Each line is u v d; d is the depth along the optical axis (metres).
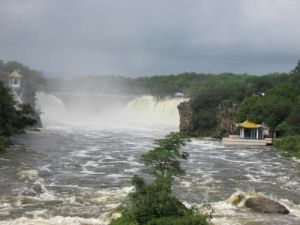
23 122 103.38
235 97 126.50
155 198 33.59
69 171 61.06
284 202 47.06
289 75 149.62
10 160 67.69
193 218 33.03
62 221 37.81
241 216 40.34
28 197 45.94
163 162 41.94
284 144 92.25
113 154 78.00
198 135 123.31
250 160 75.94
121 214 35.59
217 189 52.12
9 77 147.12
